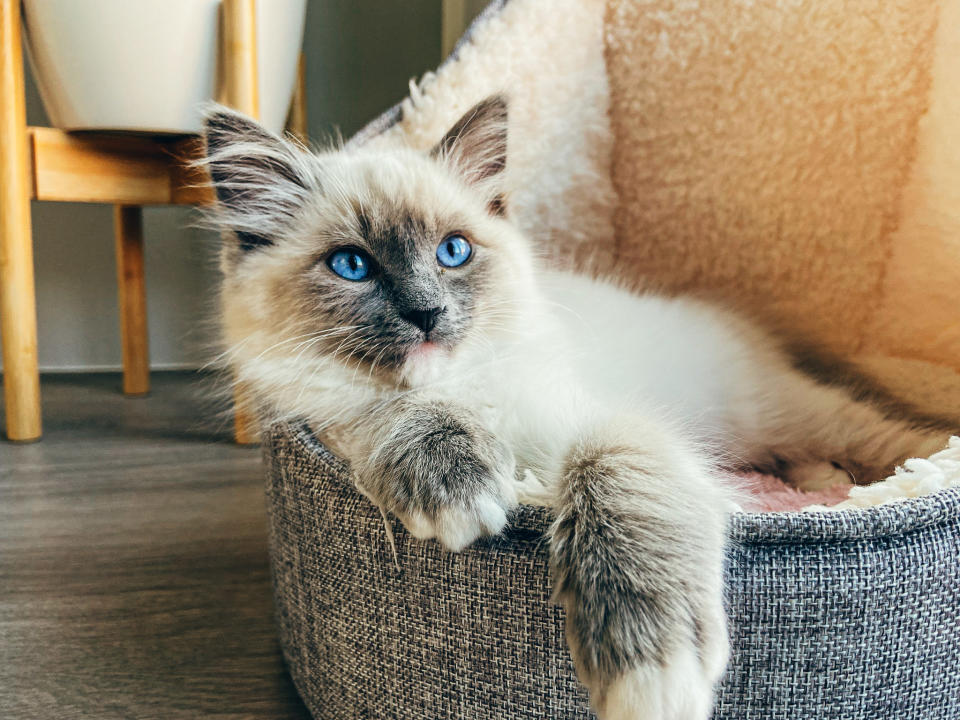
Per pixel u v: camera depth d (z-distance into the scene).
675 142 0.45
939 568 0.21
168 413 0.70
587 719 0.21
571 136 0.46
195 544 0.42
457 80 0.42
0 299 0.59
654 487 0.21
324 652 0.26
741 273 0.45
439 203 0.30
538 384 0.27
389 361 0.27
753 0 0.41
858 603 0.20
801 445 0.38
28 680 0.30
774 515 0.21
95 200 0.58
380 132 0.42
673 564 0.20
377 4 0.79
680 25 0.43
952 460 0.24
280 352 0.28
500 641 0.22
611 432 0.24
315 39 0.79
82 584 0.38
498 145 0.34
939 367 0.39
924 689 0.21
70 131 0.56
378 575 0.23
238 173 0.30
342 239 0.28
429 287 0.27
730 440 0.38
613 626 0.19
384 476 0.23
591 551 0.20
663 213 0.47
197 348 0.87
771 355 0.41
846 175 0.40
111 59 0.51
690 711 0.18
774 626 0.20
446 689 0.23
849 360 0.42
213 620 0.34
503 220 0.33
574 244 0.48
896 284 0.40
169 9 0.50
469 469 0.21
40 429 0.62
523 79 0.43
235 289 0.30
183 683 0.30
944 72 0.36
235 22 0.50
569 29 0.44
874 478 0.36
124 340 0.76
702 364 0.38
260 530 0.44
